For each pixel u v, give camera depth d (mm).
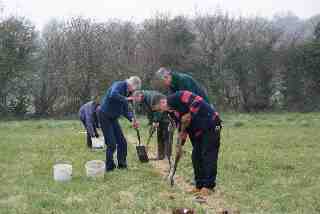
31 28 24703
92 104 11867
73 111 24953
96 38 25141
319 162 10430
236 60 26609
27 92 24641
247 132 16469
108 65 24906
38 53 24859
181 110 7203
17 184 8242
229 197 7359
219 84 26594
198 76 26594
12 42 24172
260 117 22922
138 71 25078
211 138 7246
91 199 7160
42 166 9930
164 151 10812
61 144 13289
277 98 27359
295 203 7035
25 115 24641
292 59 26906
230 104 26844
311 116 22984
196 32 26844
